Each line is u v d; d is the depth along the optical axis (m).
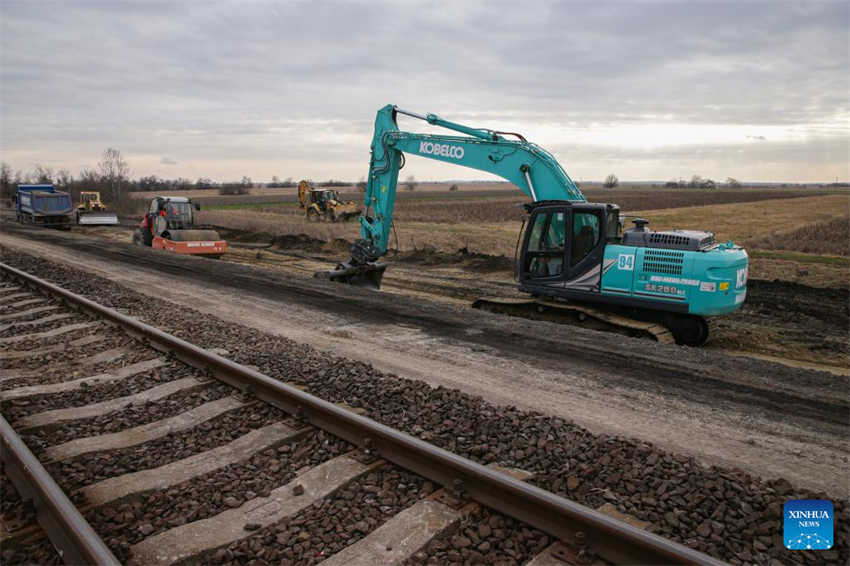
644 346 9.01
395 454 4.89
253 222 39.88
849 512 4.34
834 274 18.86
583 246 11.13
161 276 15.96
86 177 79.69
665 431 5.86
